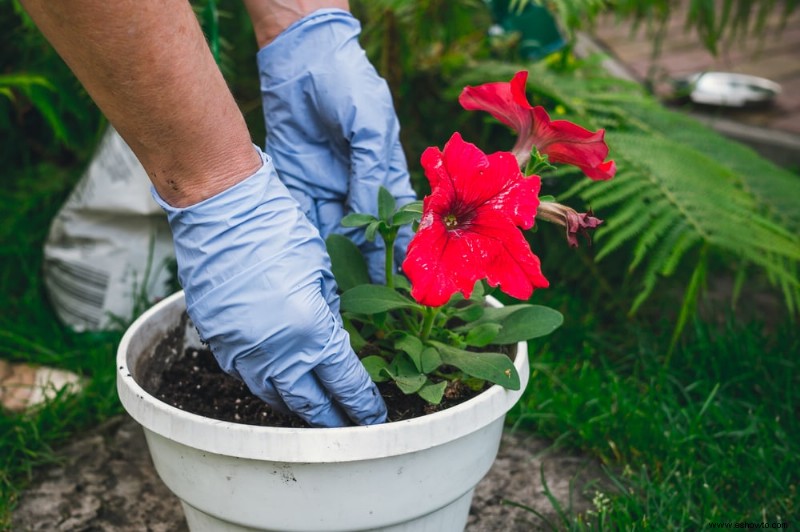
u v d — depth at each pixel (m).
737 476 1.58
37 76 2.03
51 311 2.11
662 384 1.84
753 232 1.88
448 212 1.02
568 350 1.98
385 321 1.26
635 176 1.93
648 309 2.22
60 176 2.48
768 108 3.48
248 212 1.02
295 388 1.06
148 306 2.01
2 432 1.69
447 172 0.99
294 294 1.01
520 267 0.99
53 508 1.56
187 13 0.92
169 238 2.03
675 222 1.94
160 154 0.97
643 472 1.57
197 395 1.27
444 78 2.38
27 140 2.60
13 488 1.58
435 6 2.14
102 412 1.80
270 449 1.00
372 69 1.31
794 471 1.61
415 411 1.21
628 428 1.70
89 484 1.63
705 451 1.67
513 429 1.71
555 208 1.07
